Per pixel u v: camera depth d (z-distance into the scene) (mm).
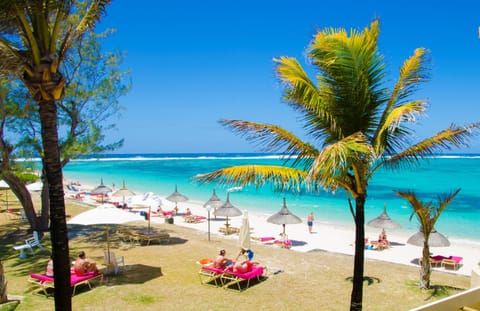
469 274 15539
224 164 105688
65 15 7285
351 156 6875
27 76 6754
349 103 7844
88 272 11781
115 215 13289
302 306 10703
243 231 14367
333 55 7574
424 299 11305
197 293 11516
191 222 26969
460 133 7125
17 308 10086
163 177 67938
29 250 16188
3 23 6891
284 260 15406
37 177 30578
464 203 35625
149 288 11836
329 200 39281
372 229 25641
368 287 12297
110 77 18125
